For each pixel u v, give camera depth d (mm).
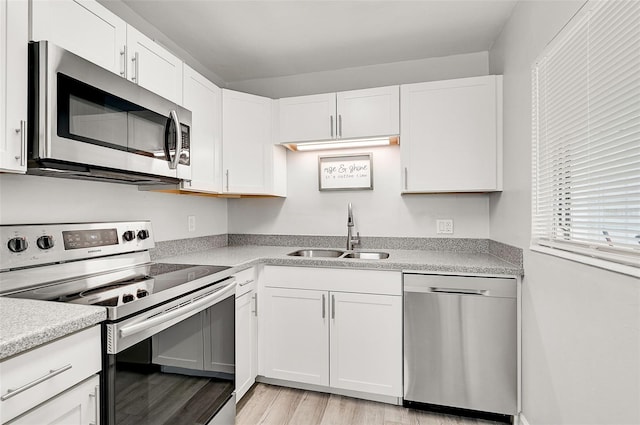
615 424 997
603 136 1089
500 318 1775
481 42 2324
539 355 1537
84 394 972
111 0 1826
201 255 2289
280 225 2869
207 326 1585
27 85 1092
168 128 1674
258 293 2184
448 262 1943
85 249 1540
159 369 1262
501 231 2092
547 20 1450
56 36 1197
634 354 916
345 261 2020
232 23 2084
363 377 1996
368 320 1987
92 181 1693
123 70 1494
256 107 2467
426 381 1879
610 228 1061
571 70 1279
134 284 1410
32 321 888
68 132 1170
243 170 2391
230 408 1762
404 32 2191
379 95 2287
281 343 2145
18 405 783
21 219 1378
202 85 2094
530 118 1638
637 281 904
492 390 1787
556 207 1418
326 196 2764
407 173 2219
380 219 2639
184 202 2396
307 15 2000
